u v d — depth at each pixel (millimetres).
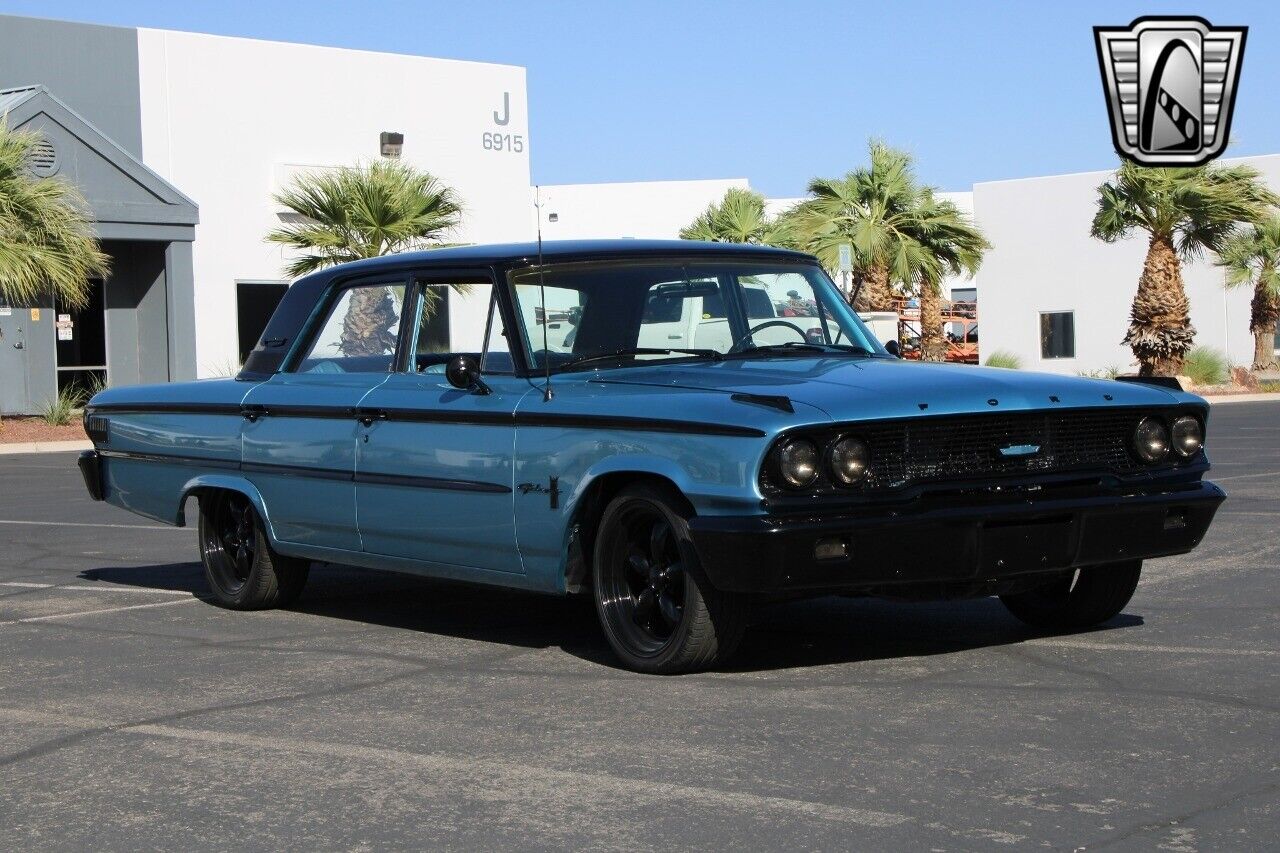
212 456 8000
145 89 28922
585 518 6246
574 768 4742
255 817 4355
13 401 25844
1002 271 43531
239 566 8180
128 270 27594
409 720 5441
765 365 6504
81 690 6137
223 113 29938
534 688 5902
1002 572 5754
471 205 34094
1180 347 31516
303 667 6477
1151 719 5160
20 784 4777
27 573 9789
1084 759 4688
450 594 8477
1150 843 3900
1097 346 41469
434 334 7066
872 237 30078
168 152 29250
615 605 6176
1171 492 6137
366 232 26375
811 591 5805
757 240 38719
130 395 8617
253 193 30344
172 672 6457
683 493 5688
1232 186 30109
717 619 5824
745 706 5477
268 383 7832
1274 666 5980
